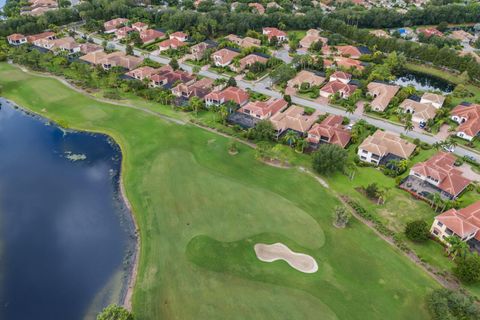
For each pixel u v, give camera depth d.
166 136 121.75
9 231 89.38
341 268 76.88
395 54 181.38
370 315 67.75
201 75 169.00
